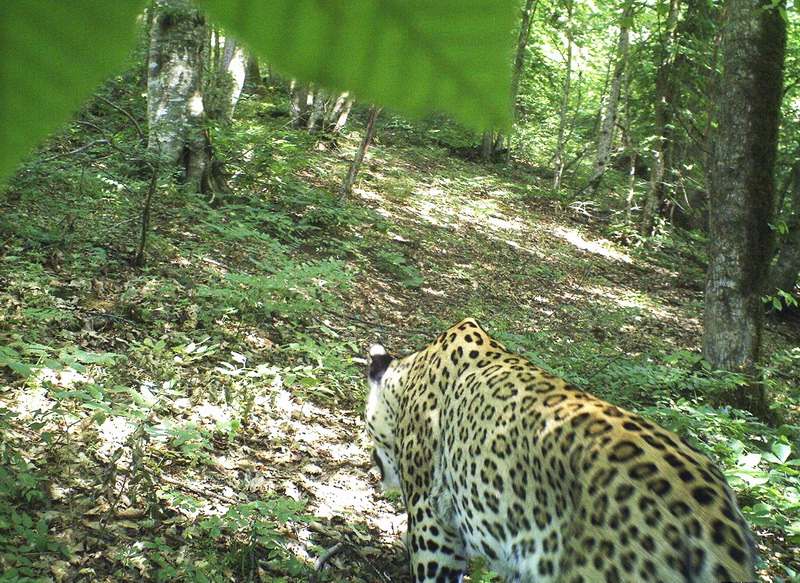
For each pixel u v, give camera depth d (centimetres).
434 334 917
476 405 338
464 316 1040
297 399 612
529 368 339
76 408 492
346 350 750
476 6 20
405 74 20
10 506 388
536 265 1574
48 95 19
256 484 486
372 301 1028
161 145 1090
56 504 405
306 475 521
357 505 505
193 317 690
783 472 500
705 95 1672
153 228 904
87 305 661
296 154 1398
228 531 432
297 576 416
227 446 518
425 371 391
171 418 514
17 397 486
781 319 1680
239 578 399
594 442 270
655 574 233
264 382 595
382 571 445
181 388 564
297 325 768
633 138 2141
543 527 283
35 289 646
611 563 244
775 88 849
